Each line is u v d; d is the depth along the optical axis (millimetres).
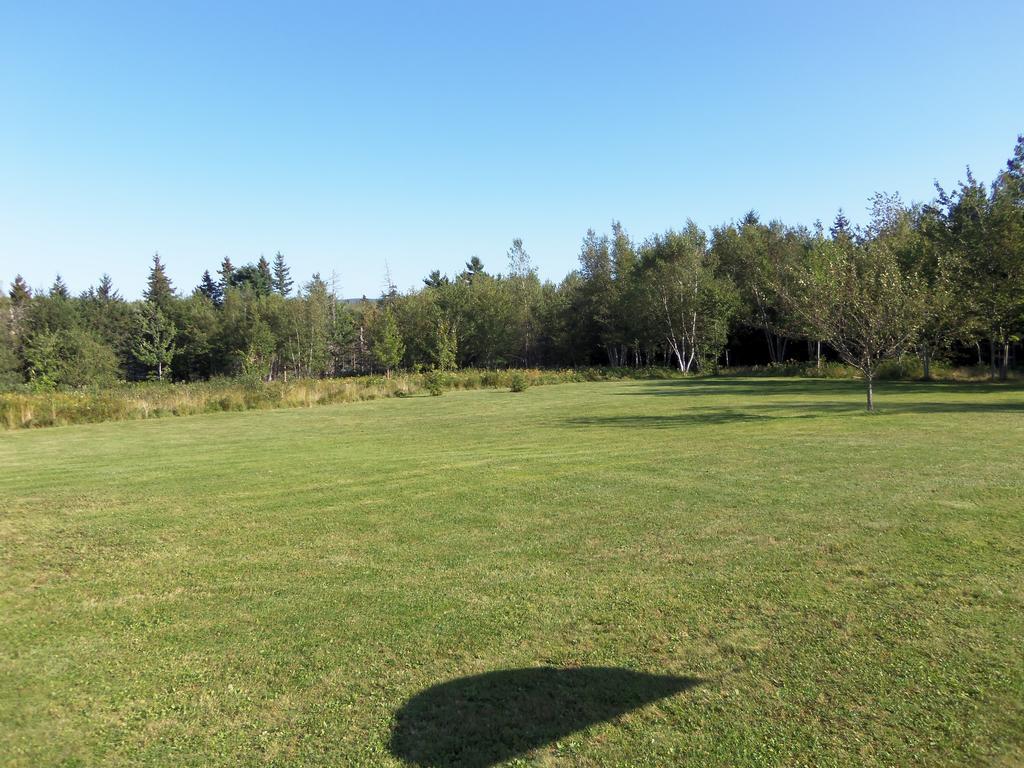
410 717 3430
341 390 31125
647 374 48562
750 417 18125
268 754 3133
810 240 52938
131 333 63500
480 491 9039
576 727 3291
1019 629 4219
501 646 4223
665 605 4801
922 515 6953
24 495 9492
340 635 4480
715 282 51656
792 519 7012
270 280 96625
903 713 3320
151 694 3754
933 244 32781
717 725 3270
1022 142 29219
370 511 8062
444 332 53625
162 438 17312
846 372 41344
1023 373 33375
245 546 6719
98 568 6129
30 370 42719
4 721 3488
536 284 67062
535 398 29625
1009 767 2887
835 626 4352
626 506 7895
